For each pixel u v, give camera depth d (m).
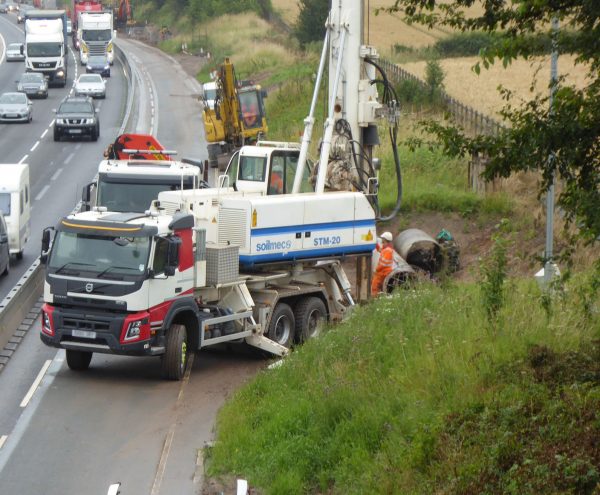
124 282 30.75
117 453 25.72
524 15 18.67
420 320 29.81
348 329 31.33
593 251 40.47
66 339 31.36
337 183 40.59
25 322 38.53
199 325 33.12
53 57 133.50
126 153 51.19
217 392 31.19
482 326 27.12
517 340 25.56
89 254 31.30
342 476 21.28
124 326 30.78
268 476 22.62
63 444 26.33
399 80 90.00
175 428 27.69
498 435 19.55
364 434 22.67
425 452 20.28
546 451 18.22
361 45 40.88
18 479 23.86
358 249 38.97
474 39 123.12
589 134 18.81
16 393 30.64
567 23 18.89
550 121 19.06
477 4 19.97
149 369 33.81
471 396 22.28
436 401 23.12
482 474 18.36
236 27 181.38
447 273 45.31
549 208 34.38
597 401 19.61
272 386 28.55
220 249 33.72
